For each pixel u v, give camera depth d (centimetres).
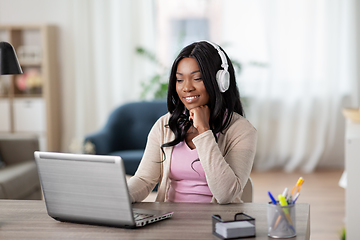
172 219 128
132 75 496
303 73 478
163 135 170
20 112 484
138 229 119
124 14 492
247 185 177
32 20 510
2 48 141
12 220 130
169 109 169
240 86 488
